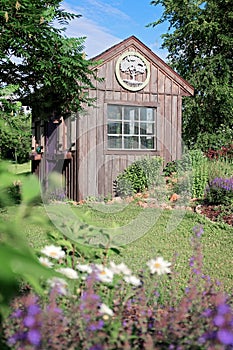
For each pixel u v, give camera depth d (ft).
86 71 32.22
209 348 5.52
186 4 66.08
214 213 29.43
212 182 33.40
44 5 30.53
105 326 6.40
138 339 6.70
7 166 5.48
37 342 5.16
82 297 6.72
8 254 3.50
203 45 66.85
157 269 8.28
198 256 9.05
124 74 40.45
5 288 4.45
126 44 40.27
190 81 64.85
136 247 20.04
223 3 64.59
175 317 6.72
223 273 16.46
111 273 7.52
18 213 5.22
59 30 30.81
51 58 31.01
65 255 9.00
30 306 5.57
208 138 63.62
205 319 6.67
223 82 63.57
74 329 6.08
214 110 66.08
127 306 7.53
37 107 35.81
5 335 6.02
